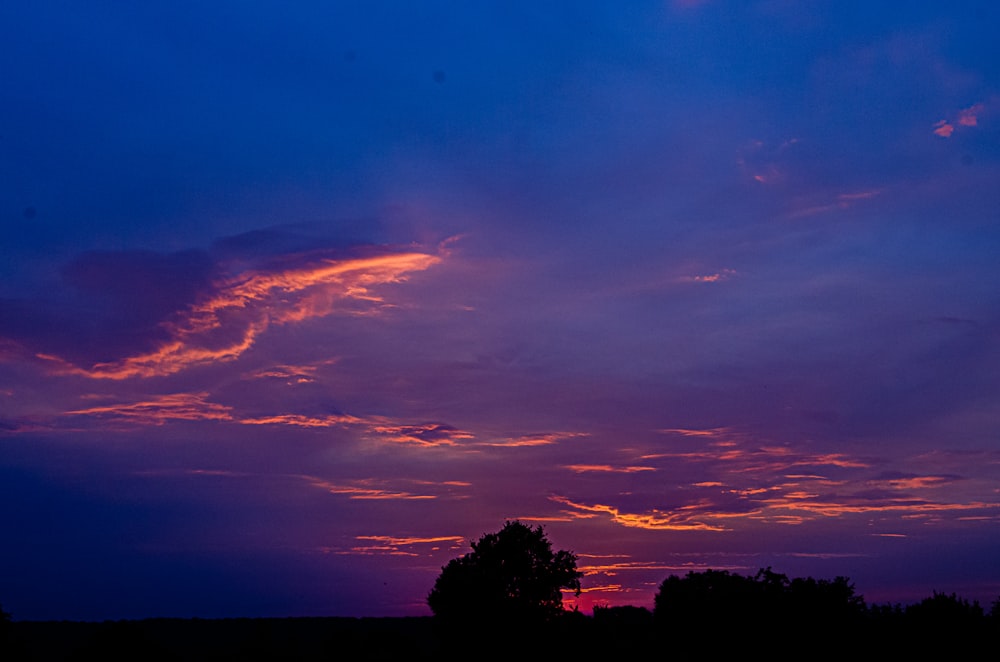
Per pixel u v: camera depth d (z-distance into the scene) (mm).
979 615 42812
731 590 46812
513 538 53500
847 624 44062
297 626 93000
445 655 52562
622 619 53344
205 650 71625
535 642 51188
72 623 92312
